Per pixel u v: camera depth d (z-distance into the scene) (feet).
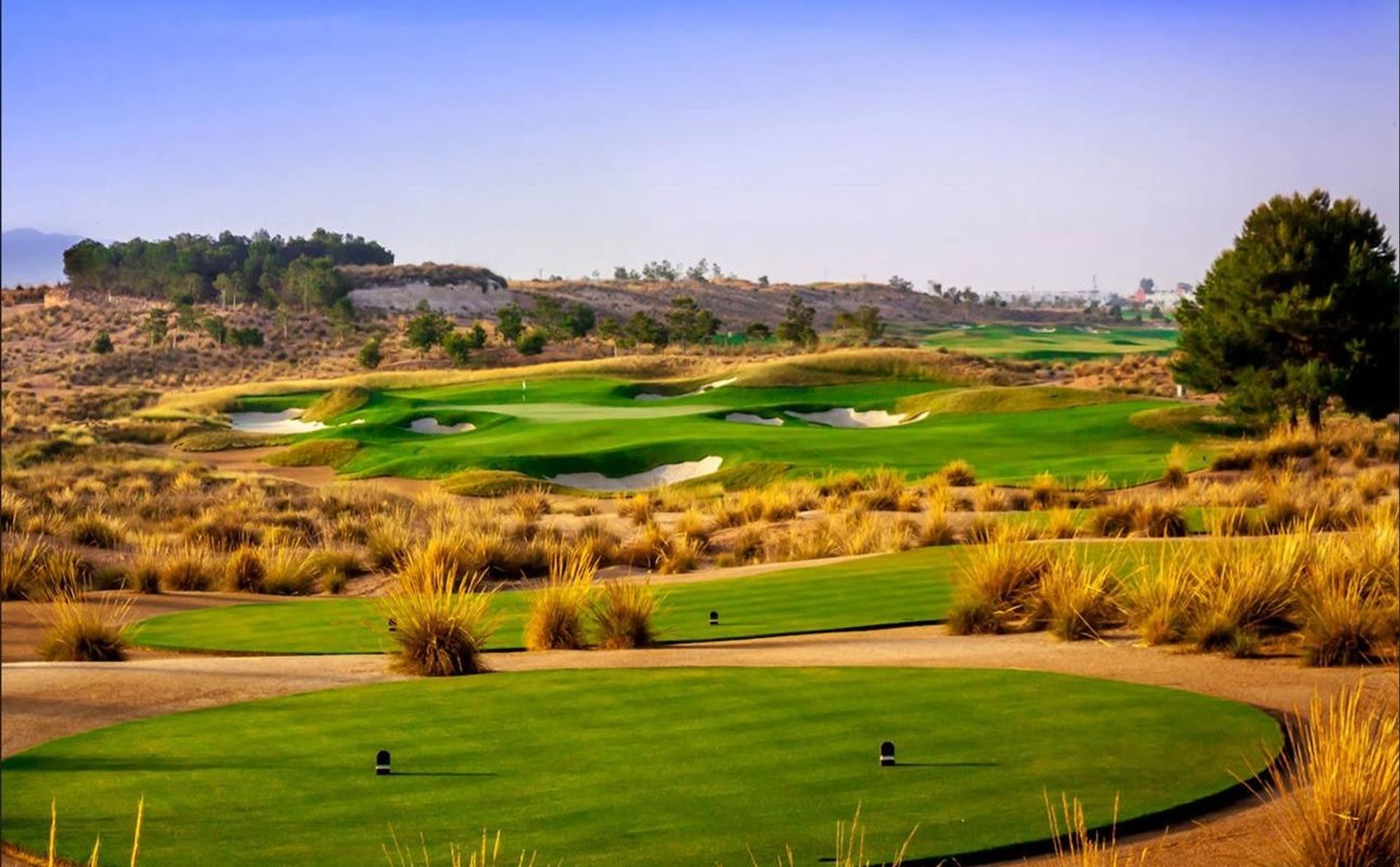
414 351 390.42
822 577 54.44
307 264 517.55
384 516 90.99
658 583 56.18
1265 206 128.77
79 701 31.65
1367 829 19.81
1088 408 167.12
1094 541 54.90
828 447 140.67
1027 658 35.55
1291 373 122.83
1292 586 38.68
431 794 23.44
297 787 23.98
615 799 22.97
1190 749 25.70
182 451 187.73
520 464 137.90
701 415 183.21
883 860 19.79
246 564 63.93
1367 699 29.66
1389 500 73.46
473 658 35.58
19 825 21.83
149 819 22.15
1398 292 123.34
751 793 23.24
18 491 106.32
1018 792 23.09
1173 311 138.10
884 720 28.22
